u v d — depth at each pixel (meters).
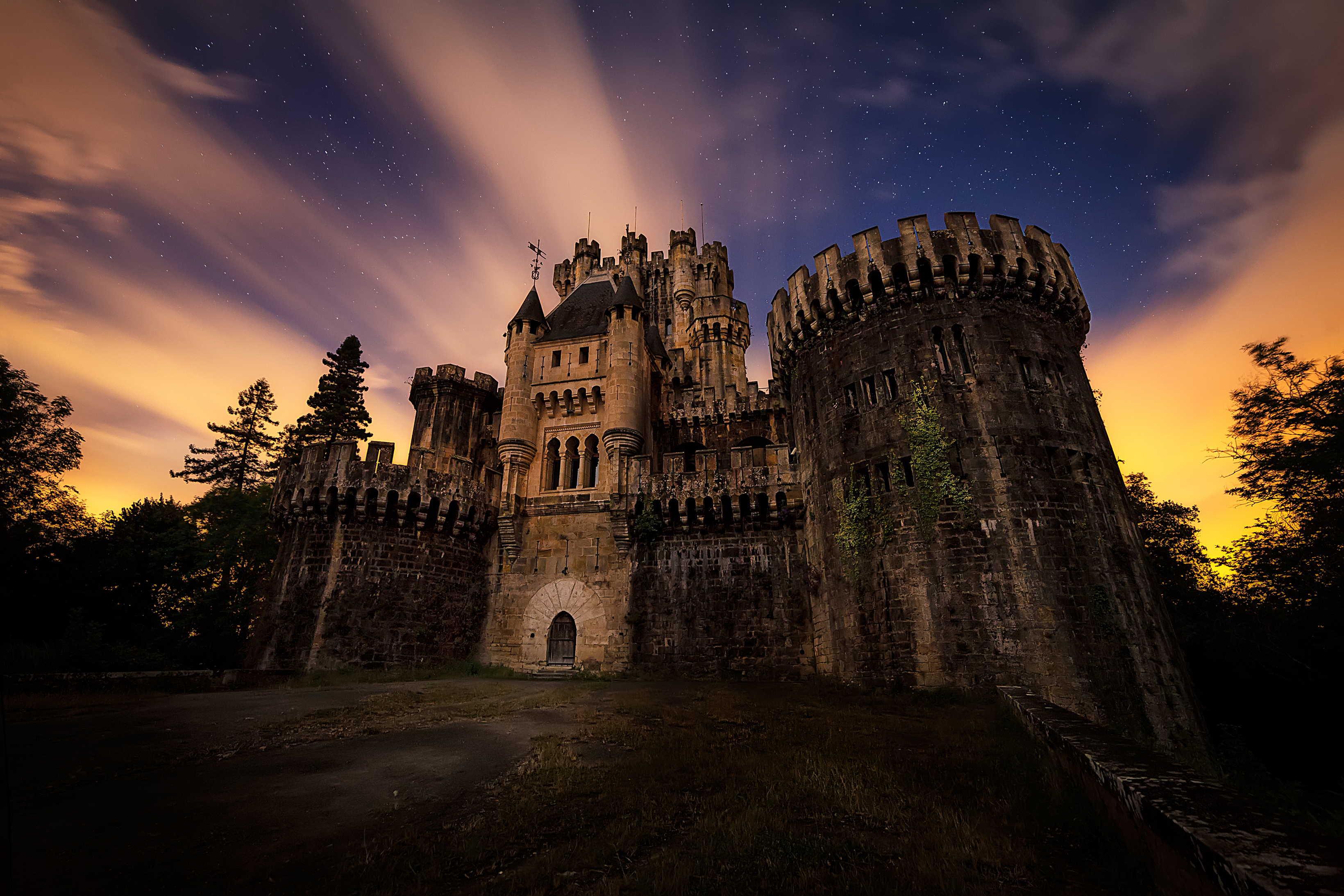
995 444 21.77
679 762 10.47
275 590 28.06
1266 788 14.98
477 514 31.61
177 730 13.02
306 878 6.08
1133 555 21.70
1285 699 24.91
